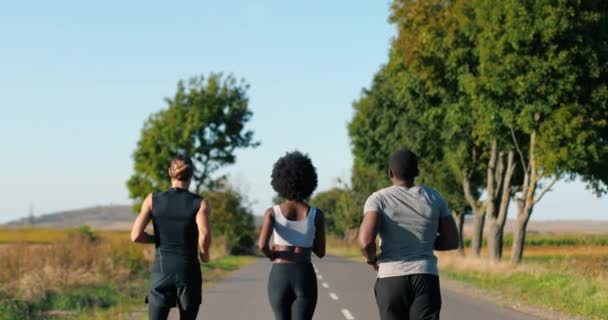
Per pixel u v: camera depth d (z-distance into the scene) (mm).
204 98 80562
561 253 73562
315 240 9055
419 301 7609
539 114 37594
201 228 8500
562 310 20594
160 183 81250
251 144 82500
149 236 8719
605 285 23469
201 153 80750
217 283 31844
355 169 101188
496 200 47062
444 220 7840
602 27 35844
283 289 8922
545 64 35312
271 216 8977
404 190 7801
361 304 21891
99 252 29703
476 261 39250
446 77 43719
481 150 51531
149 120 82312
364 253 7664
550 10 34719
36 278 20578
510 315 19156
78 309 18625
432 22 42188
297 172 8945
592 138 36344
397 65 47719
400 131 56688
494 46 36469
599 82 36844
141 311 19469
